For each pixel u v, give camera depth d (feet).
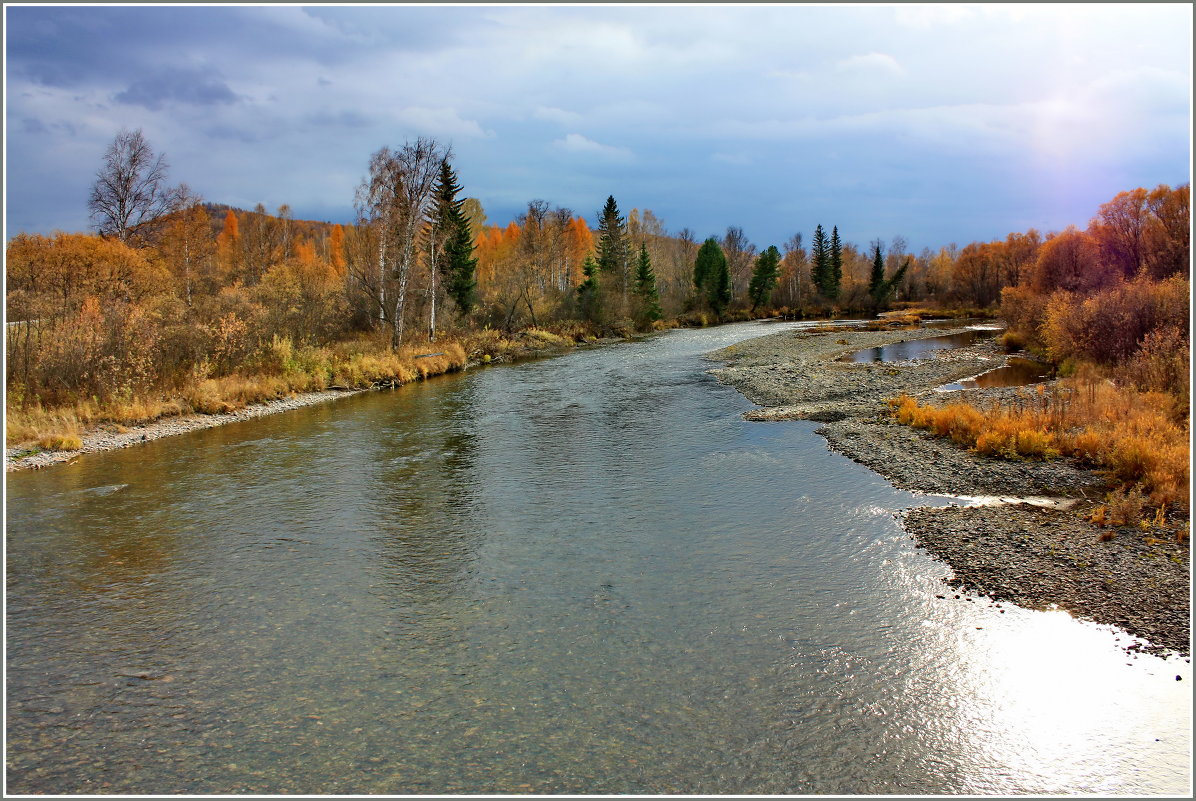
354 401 73.31
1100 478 38.65
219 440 53.83
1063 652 21.79
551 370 101.30
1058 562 27.94
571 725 18.93
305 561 30.19
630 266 207.51
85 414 55.62
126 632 24.16
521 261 176.14
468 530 33.83
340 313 107.55
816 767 17.21
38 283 76.64
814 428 55.42
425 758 17.72
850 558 29.58
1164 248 113.70
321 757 17.80
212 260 161.27
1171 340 58.23
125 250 92.48
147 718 19.43
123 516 35.91
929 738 18.22
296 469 45.19
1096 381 62.69
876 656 22.02
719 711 19.44
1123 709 19.13
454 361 104.22
